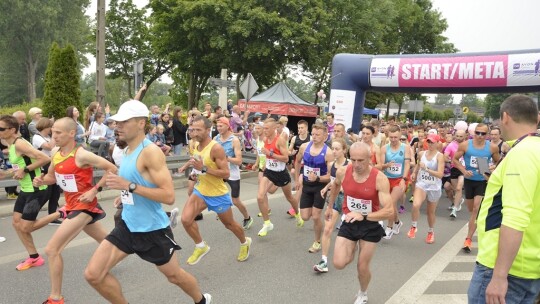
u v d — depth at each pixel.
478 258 2.46
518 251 2.20
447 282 4.82
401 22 32.78
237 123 12.74
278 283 4.59
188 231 4.73
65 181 3.84
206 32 22.78
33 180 4.25
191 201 4.73
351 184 3.95
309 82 29.34
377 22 26.80
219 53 23.70
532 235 2.25
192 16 22.86
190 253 5.41
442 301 4.29
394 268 5.24
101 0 11.79
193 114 10.98
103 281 3.05
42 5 43.59
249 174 11.77
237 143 6.21
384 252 5.90
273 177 6.38
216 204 4.75
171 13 24.52
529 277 2.28
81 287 4.26
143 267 4.87
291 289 4.45
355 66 13.66
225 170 4.64
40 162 4.43
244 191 9.80
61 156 3.84
